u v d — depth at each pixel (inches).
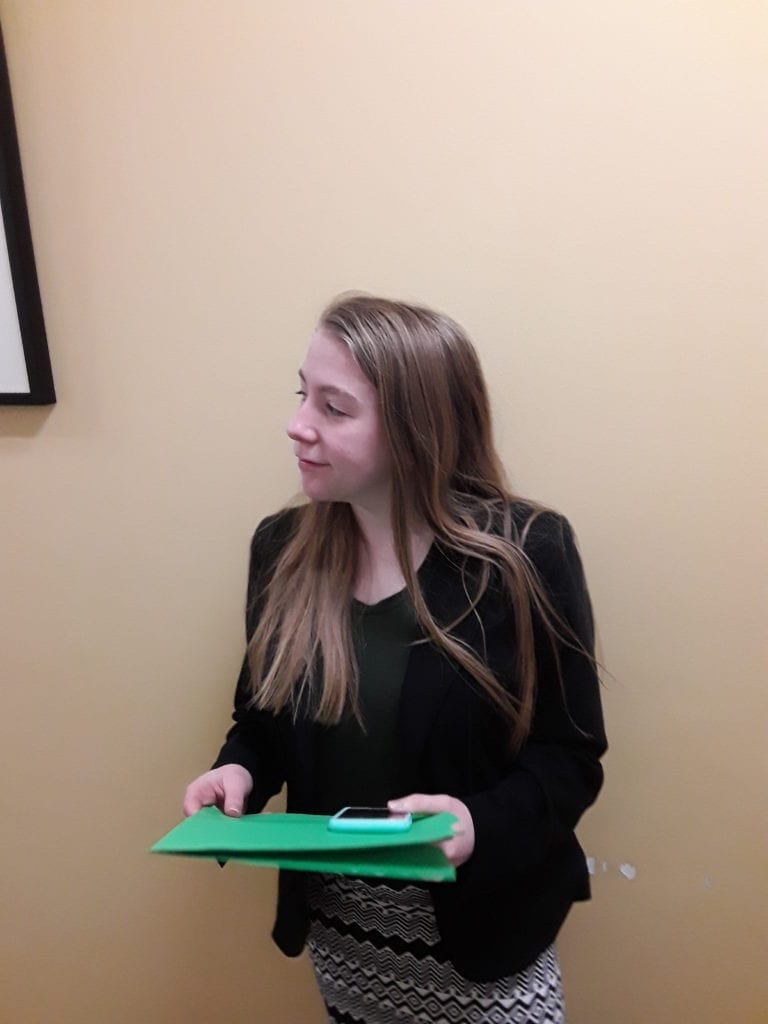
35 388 37.4
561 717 30.0
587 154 33.4
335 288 35.9
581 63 32.8
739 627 35.9
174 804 41.8
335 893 31.4
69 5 35.5
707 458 34.8
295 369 36.8
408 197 34.8
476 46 33.3
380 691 29.8
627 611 36.5
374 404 27.8
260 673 32.6
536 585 29.0
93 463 39.1
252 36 34.7
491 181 34.1
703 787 37.5
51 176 36.8
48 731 42.0
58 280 37.6
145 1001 44.1
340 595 31.2
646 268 33.8
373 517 30.6
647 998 39.6
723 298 33.6
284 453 37.5
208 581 39.3
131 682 40.9
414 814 25.0
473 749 29.0
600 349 34.6
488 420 31.3
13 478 39.7
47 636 41.0
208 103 35.4
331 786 31.2
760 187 32.6
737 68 32.0
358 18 33.9
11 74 36.2
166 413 38.1
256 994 43.2
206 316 37.0
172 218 36.5
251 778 31.5
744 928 38.3
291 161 35.3
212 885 42.4
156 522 39.2
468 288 35.0
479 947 29.0
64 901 43.6
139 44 35.4
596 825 38.6
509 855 27.3
